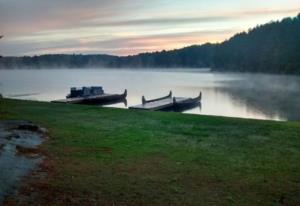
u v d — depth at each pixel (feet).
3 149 25.80
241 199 20.36
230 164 27.27
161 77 420.36
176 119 50.26
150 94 189.47
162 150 31.19
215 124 46.19
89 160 26.81
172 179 23.26
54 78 404.98
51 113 53.42
